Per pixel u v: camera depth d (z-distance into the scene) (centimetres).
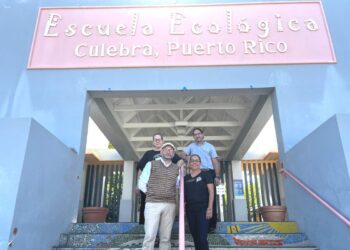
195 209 349
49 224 377
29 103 498
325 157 362
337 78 505
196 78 512
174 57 525
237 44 531
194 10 558
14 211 301
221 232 422
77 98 501
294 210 446
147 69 520
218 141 869
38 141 350
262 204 929
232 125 719
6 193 306
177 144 909
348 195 319
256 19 548
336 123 339
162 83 511
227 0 562
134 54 527
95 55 527
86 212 504
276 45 528
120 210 857
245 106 636
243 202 880
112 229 429
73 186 454
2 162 317
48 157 374
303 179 418
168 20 551
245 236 398
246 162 974
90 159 934
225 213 905
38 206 350
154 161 351
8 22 552
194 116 796
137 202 901
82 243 400
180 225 255
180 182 326
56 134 479
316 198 368
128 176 901
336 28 538
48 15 555
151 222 325
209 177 366
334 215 343
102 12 557
